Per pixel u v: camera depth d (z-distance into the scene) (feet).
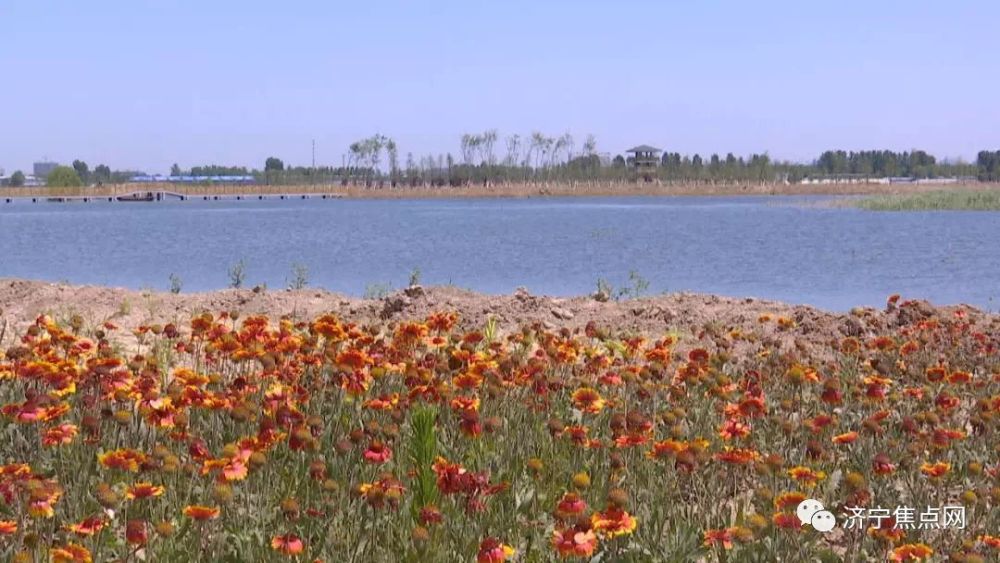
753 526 20.11
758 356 36.70
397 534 20.57
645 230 222.89
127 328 46.09
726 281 111.55
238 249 167.43
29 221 290.56
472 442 25.22
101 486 19.79
